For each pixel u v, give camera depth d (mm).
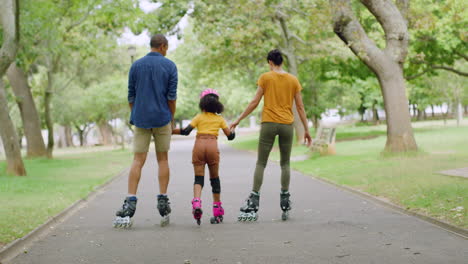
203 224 6793
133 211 6629
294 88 7062
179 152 31656
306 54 30062
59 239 5926
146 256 4961
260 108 53344
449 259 4508
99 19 24438
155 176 15391
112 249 5309
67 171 17984
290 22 29844
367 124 70062
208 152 6758
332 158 18500
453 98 45188
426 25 17266
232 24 24906
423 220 6527
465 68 40750
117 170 18375
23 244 5625
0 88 16156
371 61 16219
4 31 14711
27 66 18094
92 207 8953
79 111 46812
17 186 12281
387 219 6734
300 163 18000
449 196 7707
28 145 29078
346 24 16156
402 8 17375
